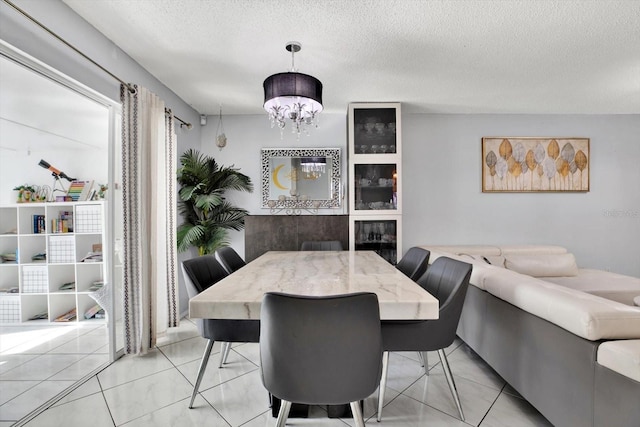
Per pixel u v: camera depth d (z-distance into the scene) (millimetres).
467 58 2586
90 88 2105
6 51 1628
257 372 2150
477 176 4090
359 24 2113
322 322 1026
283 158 4074
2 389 1977
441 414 1684
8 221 3465
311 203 4059
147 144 2529
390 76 2936
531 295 1557
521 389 1663
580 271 3654
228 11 1975
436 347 1564
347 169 3961
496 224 4094
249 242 3729
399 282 1567
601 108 3900
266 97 2172
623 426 1102
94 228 3248
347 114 3947
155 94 2822
